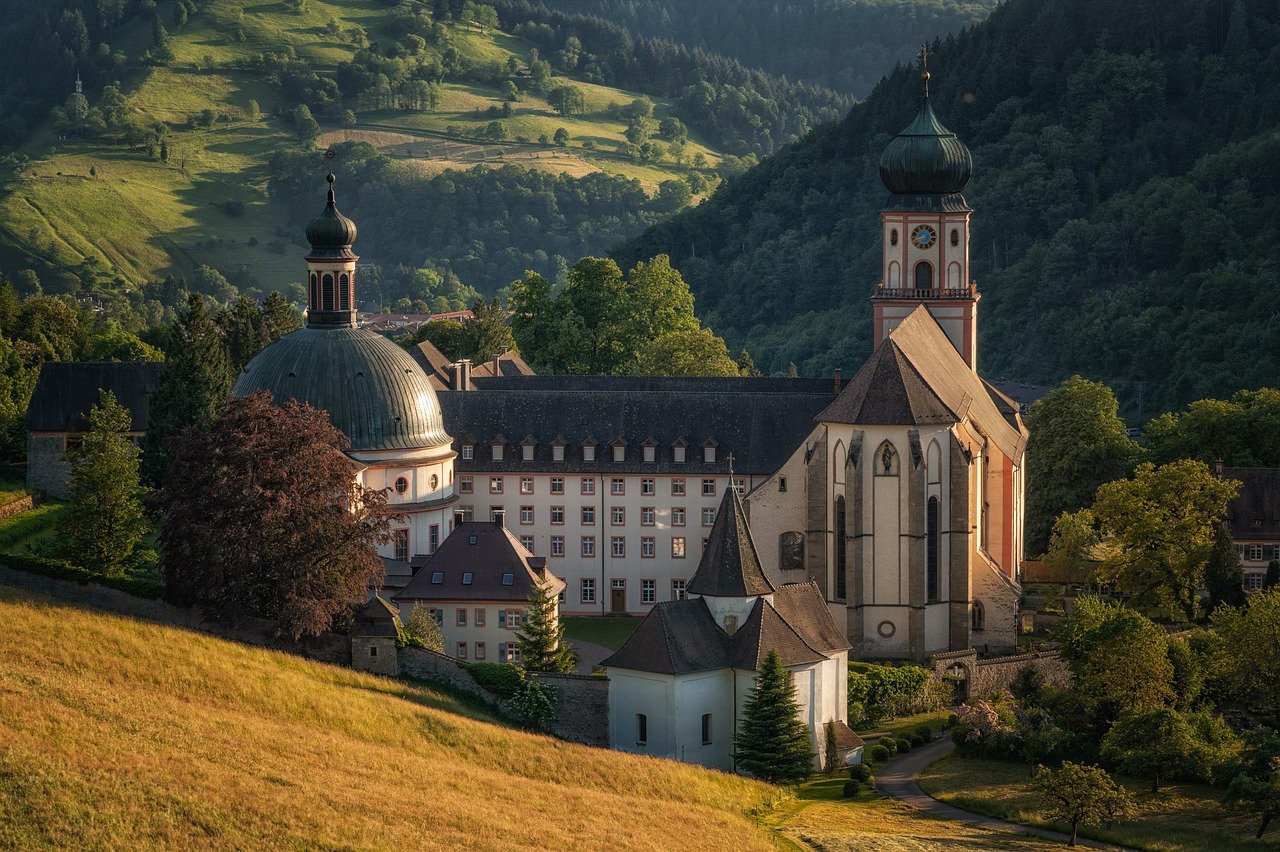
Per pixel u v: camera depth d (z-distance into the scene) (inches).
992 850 5211.6
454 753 5506.9
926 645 7352.4
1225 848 5339.6
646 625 6205.7
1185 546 7731.3
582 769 5556.1
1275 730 6466.5
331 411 7578.7
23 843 4030.5
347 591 6235.2
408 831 4566.9
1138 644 6432.1
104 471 6835.6
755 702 6038.4
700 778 5703.7
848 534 7322.8
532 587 6963.6
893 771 6146.7
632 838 4923.7
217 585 6141.7
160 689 5374.0
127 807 4298.7
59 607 5876.0
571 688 6299.2
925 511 7283.5
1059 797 5433.1
